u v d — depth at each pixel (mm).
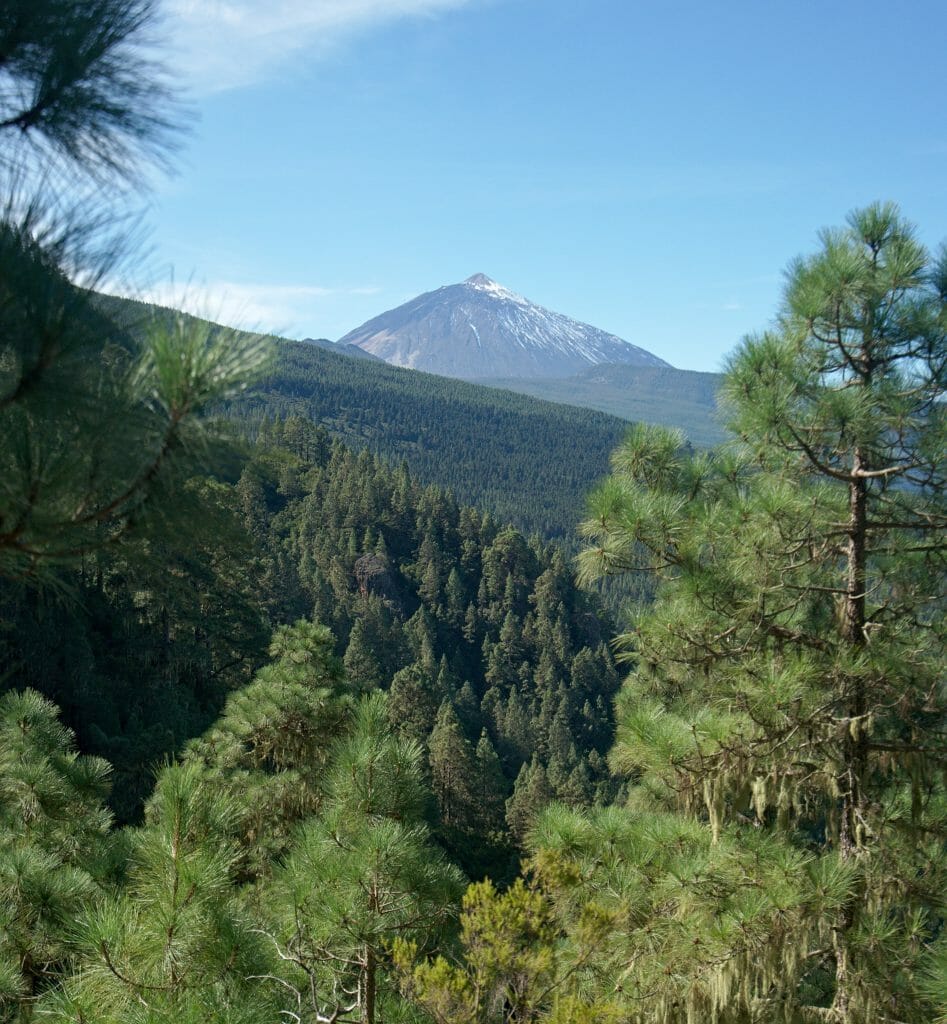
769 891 5523
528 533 197250
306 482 98375
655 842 6168
